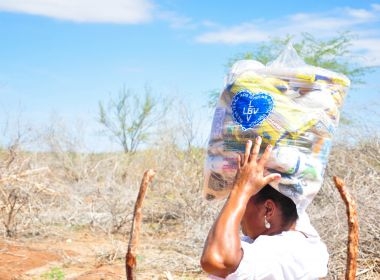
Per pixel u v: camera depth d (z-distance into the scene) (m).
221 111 3.02
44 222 10.03
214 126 3.05
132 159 14.20
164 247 8.89
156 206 11.10
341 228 8.05
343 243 7.83
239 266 2.54
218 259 2.49
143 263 7.98
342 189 2.65
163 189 11.75
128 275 2.71
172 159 12.35
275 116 2.87
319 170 2.89
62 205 11.16
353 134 10.13
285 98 2.91
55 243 9.13
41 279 7.26
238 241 2.52
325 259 2.88
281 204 2.83
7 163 10.18
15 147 10.83
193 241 9.13
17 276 7.32
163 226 10.23
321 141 2.92
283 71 2.94
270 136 2.86
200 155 12.03
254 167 2.63
